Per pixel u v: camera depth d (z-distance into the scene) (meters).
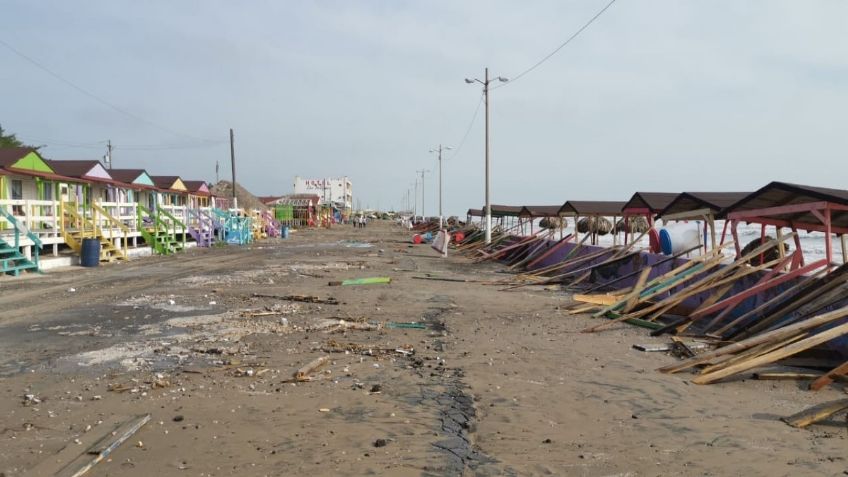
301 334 11.97
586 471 5.55
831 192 12.41
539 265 29.66
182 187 48.69
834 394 8.18
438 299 17.77
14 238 22.84
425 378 8.80
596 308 15.80
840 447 6.16
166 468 5.47
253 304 15.99
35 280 20.83
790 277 12.13
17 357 9.80
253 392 7.93
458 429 6.70
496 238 40.78
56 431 6.37
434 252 41.53
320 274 24.72
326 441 6.21
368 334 12.14
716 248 15.62
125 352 10.21
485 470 5.56
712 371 9.06
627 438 6.48
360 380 8.63
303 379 8.53
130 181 39.22
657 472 5.54
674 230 20.75
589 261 24.05
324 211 114.69
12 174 26.17
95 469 5.43
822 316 9.25
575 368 9.60
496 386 8.45
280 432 6.45
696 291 13.69
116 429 6.38
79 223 28.91
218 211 49.47
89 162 33.28
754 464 5.72
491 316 14.85
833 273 10.85
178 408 7.20
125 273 23.84
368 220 156.62
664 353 10.79
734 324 11.99
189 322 13.13
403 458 5.80
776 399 7.98
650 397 8.02
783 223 15.11
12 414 6.92
